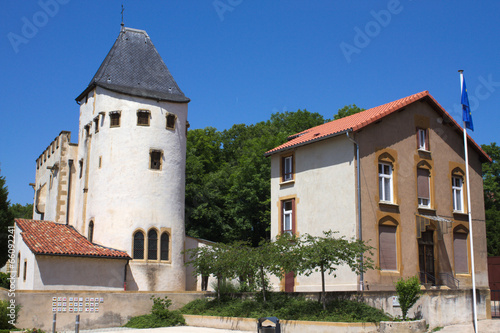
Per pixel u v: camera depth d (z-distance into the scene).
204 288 36.28
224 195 53.75
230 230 50.38
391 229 28.59
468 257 32.22
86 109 38.09
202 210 49.19
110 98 35.16
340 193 28.30
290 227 31.69
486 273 32.97
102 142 34.97
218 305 26.55
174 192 35.09
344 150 28.47
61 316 24.62
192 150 61.59
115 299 26.22
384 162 29.09
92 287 29.88
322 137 29.33
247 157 56.22
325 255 21.67
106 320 25.72
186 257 35.38
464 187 32.91
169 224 34.38
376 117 28.41
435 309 22.72
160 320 25.95
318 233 29.28
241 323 23.28
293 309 22.92
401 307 21.72
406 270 28.52
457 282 30.83
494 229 49.53
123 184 33.84
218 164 65.75
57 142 41.00
